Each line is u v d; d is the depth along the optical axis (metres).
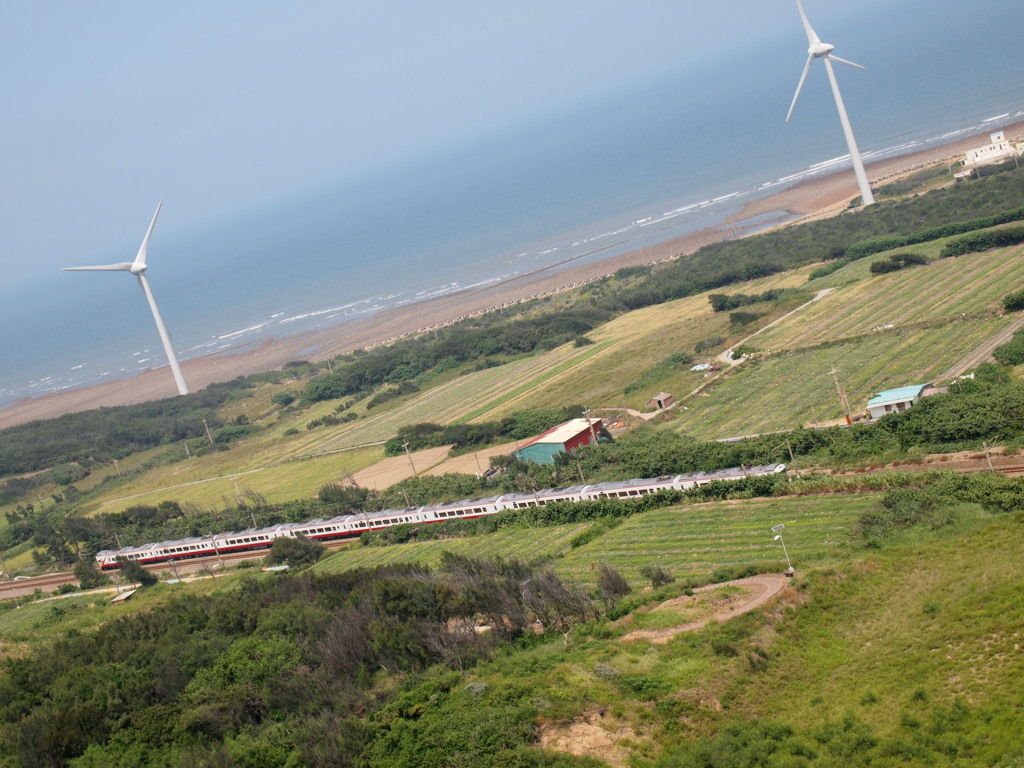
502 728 75.12
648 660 83.00
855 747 68.31
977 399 122.00
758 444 135.62
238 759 80.06
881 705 73.19
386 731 79.12
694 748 71.88
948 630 79.00
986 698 69.88
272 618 108.75
